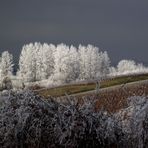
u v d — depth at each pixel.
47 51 147.38
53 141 10.03
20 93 10.55
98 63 151.50
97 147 10.23
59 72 137.88
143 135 10.33
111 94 27.33
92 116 10.37
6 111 10.26
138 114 10.46
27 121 10.08
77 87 57.50
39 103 10.27
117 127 10.52
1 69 137.00
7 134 10.03
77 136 10.02
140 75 67.31
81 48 151.88
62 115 10.14
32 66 145.88
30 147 10.03
